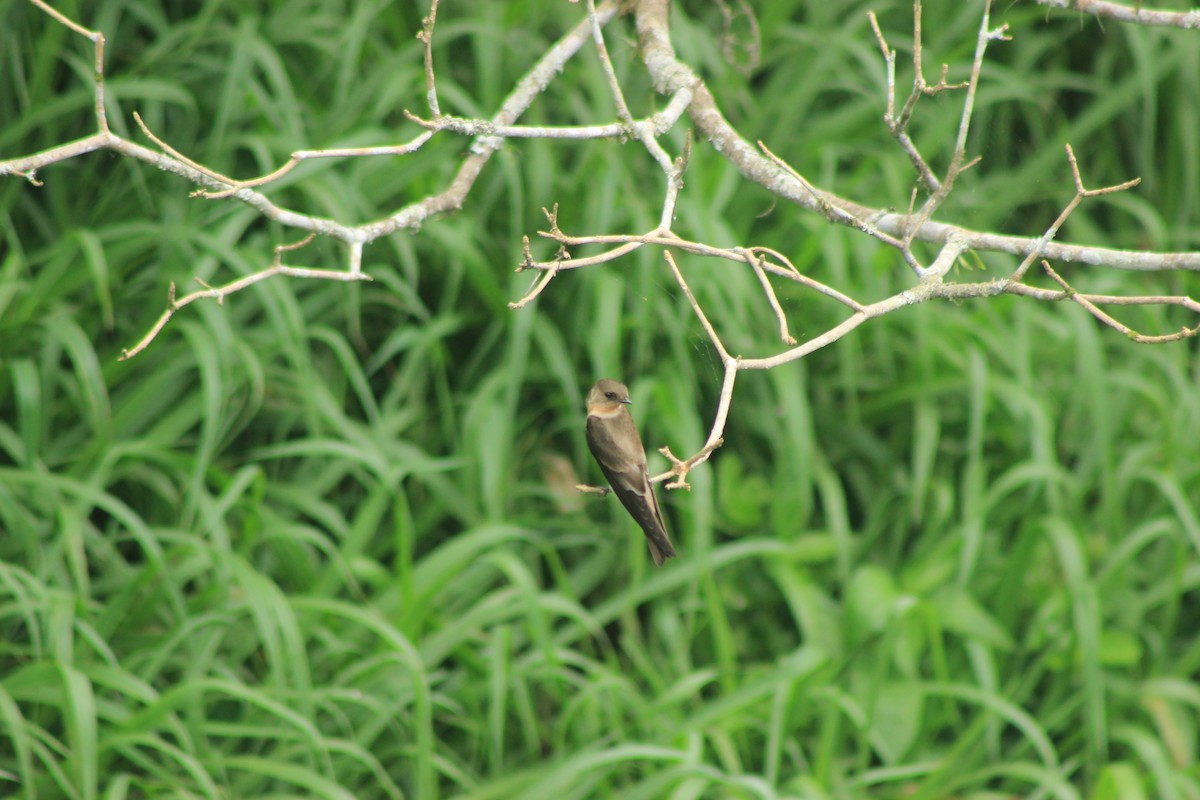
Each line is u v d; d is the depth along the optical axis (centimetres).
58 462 966
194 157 1071
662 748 828
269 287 949
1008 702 923
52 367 943
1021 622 1037
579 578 1012
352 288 988
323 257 1027
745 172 657
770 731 870
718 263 1001
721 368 1038
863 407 1094
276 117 1065
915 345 1112
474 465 989
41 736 812
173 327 942
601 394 662
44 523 939
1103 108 1191
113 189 1062
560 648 959
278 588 921
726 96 1130
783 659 972
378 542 1027
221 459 1025
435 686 965
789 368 1010
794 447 982
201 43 1100
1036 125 1241
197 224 1001
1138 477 1018
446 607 995
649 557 993
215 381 891
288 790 879
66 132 1089
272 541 942
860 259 1035
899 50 1195
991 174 1212
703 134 676
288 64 1146
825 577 1047
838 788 897
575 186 1059
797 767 916
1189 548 1066
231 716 928
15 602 906
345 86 1073
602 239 500
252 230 1106
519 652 991
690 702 973
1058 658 974
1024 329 1066
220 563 855
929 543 1034
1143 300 498
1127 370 1141
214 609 921
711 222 1028
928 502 1073
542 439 1078
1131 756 973
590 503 1043
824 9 1227
